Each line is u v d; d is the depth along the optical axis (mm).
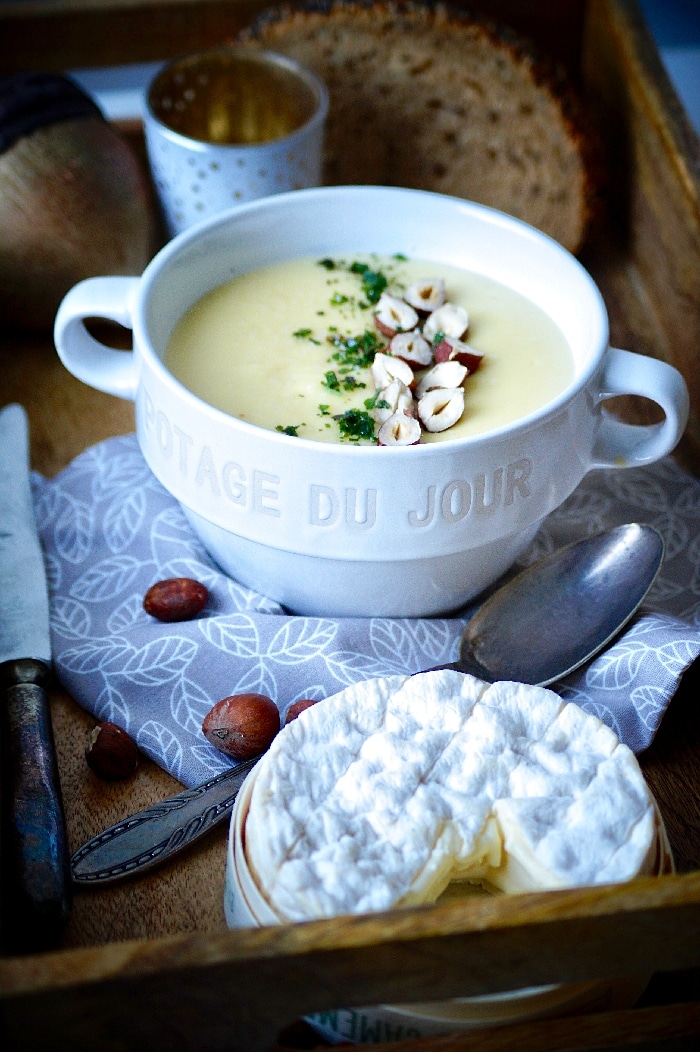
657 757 478
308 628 490
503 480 458
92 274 624
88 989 338
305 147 634
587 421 477
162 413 468
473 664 485
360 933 345
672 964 368
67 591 521
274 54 656
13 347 637
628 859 387
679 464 589
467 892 414
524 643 490
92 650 492
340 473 442
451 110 688
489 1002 378
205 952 341
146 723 473
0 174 605
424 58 680
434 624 497
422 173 706
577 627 494
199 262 530
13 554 517
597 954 361
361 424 481
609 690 482
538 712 427
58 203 612
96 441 595
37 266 615
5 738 449
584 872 385
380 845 391
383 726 424
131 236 632
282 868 384
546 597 500
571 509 562
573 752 418
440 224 556
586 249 703
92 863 431
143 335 476
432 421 484
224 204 639
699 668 503
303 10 684
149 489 552
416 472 444
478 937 349
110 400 615
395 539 457
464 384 504
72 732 479
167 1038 355
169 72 657
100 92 870
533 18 756
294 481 447
